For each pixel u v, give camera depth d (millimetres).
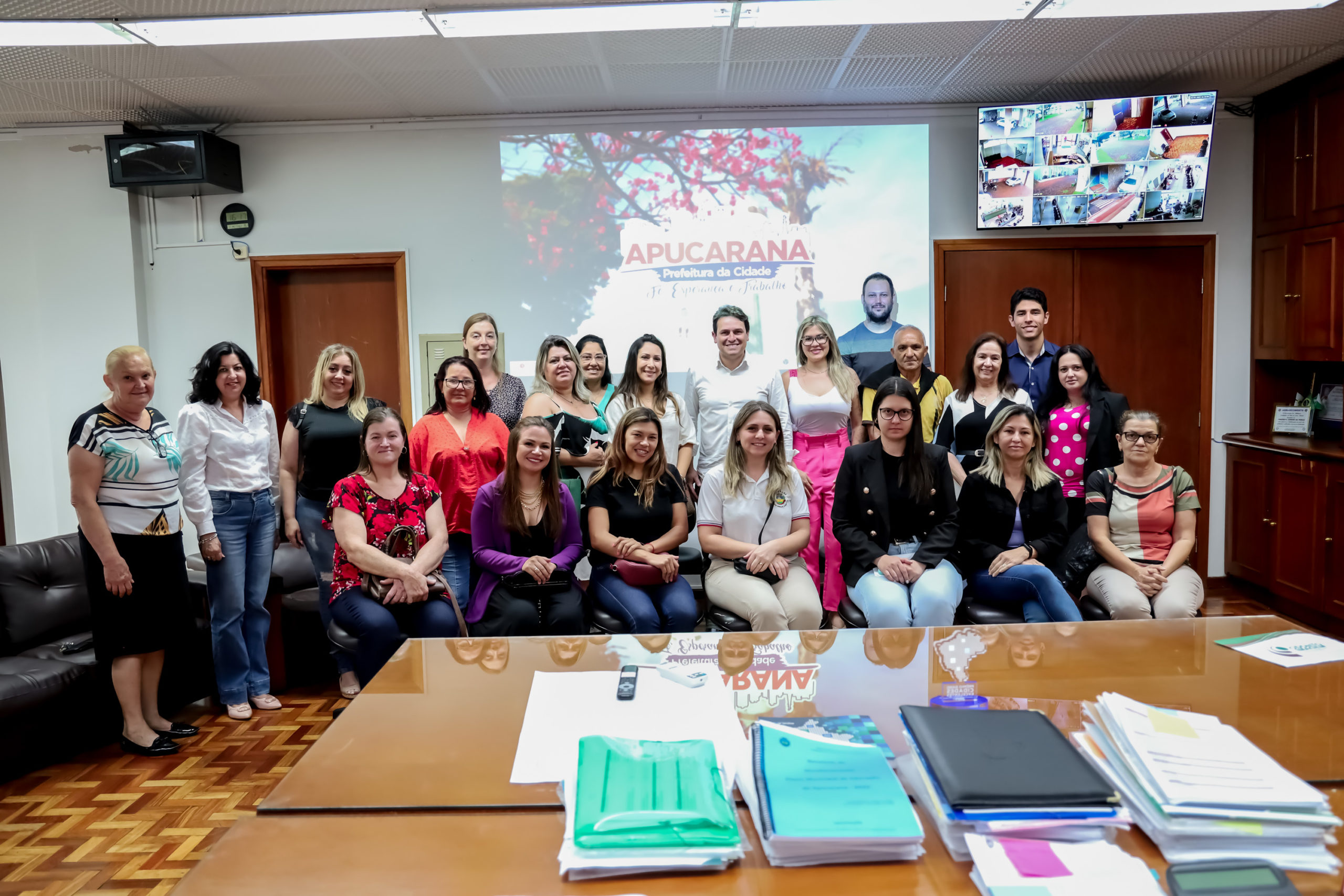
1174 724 1185
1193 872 879
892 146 4750
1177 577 3029
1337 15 3547
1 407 4934
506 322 4859
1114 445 3502
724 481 3068
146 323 4863
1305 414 4664
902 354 3936
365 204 4824
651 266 4809
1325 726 1338
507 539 2955
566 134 4777
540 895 956
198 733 3125
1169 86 4535
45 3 3154
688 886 972
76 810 2541
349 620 2770
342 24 3404
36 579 3258
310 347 4969
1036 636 1846
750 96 4539
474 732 1379
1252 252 4875
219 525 3197
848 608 2957
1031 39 3785
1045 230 4816
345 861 1026
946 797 1027
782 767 1155
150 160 4488
